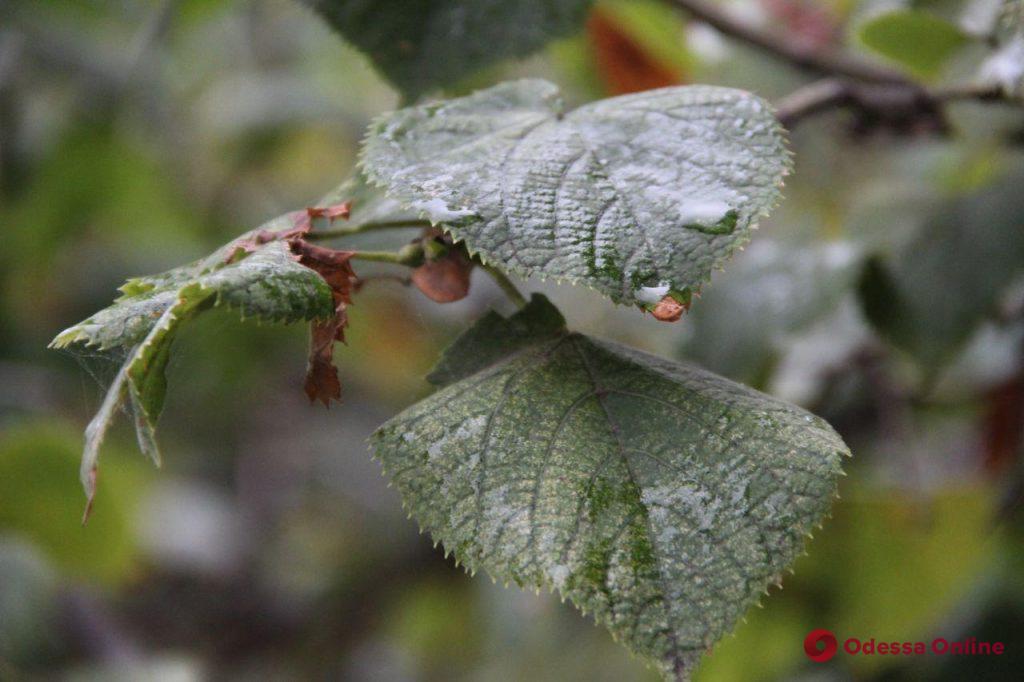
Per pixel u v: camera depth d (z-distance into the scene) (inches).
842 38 31.8
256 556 51.5
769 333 28.0
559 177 22.0
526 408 22.0
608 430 21.9
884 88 28.2
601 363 22.3
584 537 21.5
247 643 48.5
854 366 31.7
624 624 21.2
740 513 21.5
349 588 49.0
